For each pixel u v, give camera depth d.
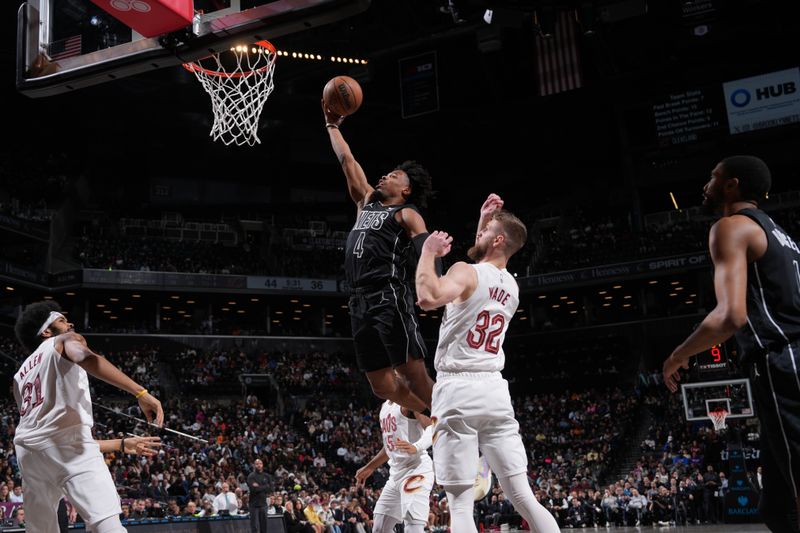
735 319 2.96
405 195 4.77
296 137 44.38
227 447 25.06
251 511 12.46
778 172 38.53
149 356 34.91
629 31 35.06
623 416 32.50
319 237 43.78
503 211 4.28
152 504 15.97
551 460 30.28
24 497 4.39
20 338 4.65
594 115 41.94
